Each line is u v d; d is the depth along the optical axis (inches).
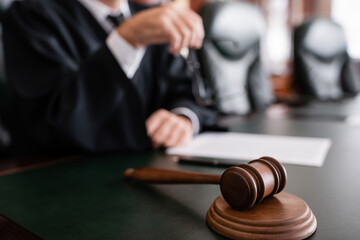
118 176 25.4
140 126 34.7
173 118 37.2
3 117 48.3
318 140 35.5
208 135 40.4
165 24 31.5
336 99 80.7
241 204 15.1
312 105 68.7
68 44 45.5
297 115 54.9
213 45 68.7
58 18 46.2
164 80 50.7
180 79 50.6
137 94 34.9
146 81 49.7
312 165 26.3
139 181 23.0
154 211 18.1
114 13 49.2
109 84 34.6
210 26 66.8
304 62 96.7
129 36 33.8
